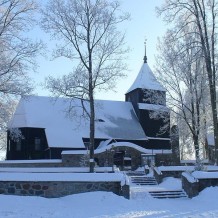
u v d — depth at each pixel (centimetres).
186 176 2388
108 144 4831
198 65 3666
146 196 2294
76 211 1602
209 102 3794
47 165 3991
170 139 5097
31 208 1623
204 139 4594
